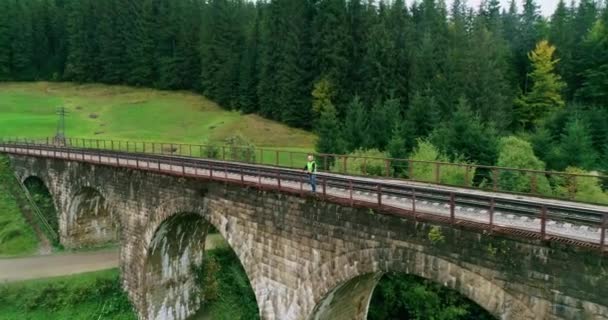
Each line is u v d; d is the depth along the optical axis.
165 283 36.09
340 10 80.94
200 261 39.03
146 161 33.53
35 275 38.78
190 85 115.62
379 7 85.75
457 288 16.31
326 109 63.53
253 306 39.09
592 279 13.30
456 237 16.20
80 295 36.12
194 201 28.78
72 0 131.00
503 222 16.19
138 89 116.69
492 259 15.35
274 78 87.81
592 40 77.38
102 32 120.31
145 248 34.03
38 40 126.06
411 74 71.56
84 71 121.44
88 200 45.19
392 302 37.56
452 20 102.62
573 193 26.62
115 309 35.88
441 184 26.38
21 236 45.56
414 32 84.94
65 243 45.66
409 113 57.12
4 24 120.75
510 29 112.12
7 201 48.91
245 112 94.88
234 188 25.62
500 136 53.19
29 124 84.25
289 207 22.38
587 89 74.38
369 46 74.69
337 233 20.17
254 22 108.81
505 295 15.11
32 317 34.00
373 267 18.86
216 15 116.00
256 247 24.52
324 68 80.50
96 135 79.31
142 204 33.91
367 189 20.25
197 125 87.81
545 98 75.81
